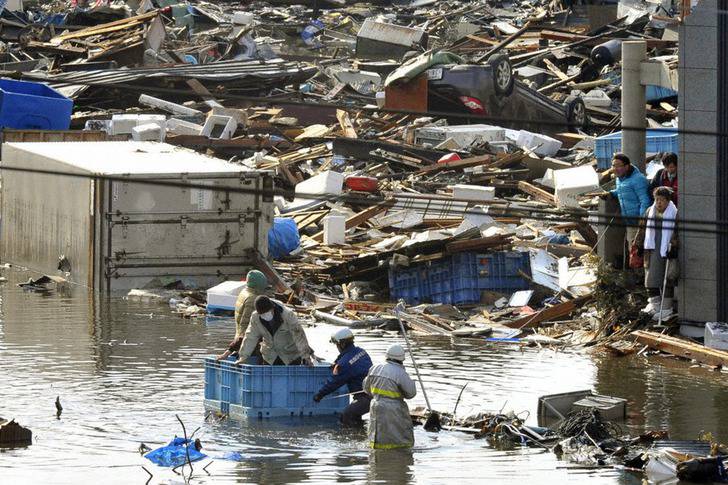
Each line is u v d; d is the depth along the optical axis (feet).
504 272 180.86
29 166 209.67
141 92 325.21
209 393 124.36
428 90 305.53
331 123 313.12
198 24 500.33
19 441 112.37
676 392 132.16
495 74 300.61
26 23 474.49
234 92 334.24
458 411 124.26
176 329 165.48
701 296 152.25
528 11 561.84
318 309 177.27
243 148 275.39
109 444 111.75
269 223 196.24
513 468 105.29
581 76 357.41
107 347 153.28
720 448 109.29
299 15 565.12
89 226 192.65
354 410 118.93
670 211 151.84
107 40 398.42
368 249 198.39
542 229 209.36
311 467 104.99
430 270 181.98
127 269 191.52
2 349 151.02
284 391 121.08
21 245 213.46
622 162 156.97
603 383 135.95
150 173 190.19
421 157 265.13
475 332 162.50
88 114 303.68
